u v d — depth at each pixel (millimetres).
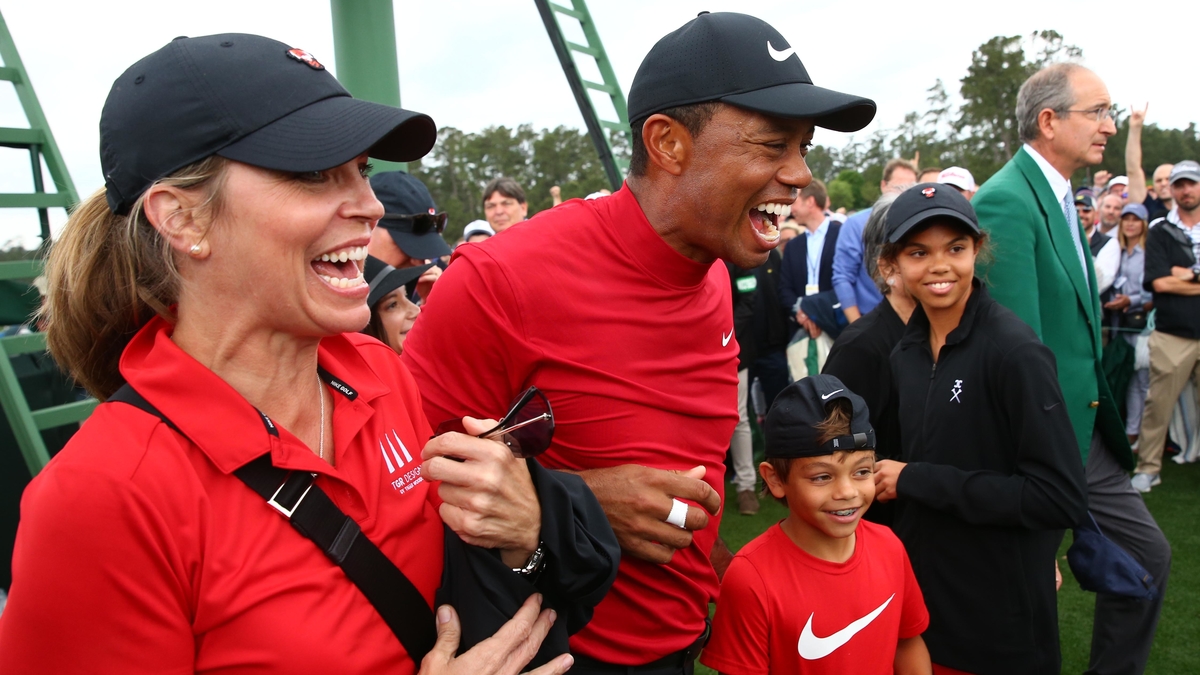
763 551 1905
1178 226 4906
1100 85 2645
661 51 1453
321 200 954
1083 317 2613
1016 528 2037
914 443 2211
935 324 2221
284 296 959
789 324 5590
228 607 897
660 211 1493
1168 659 3154
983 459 2088
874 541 1978
